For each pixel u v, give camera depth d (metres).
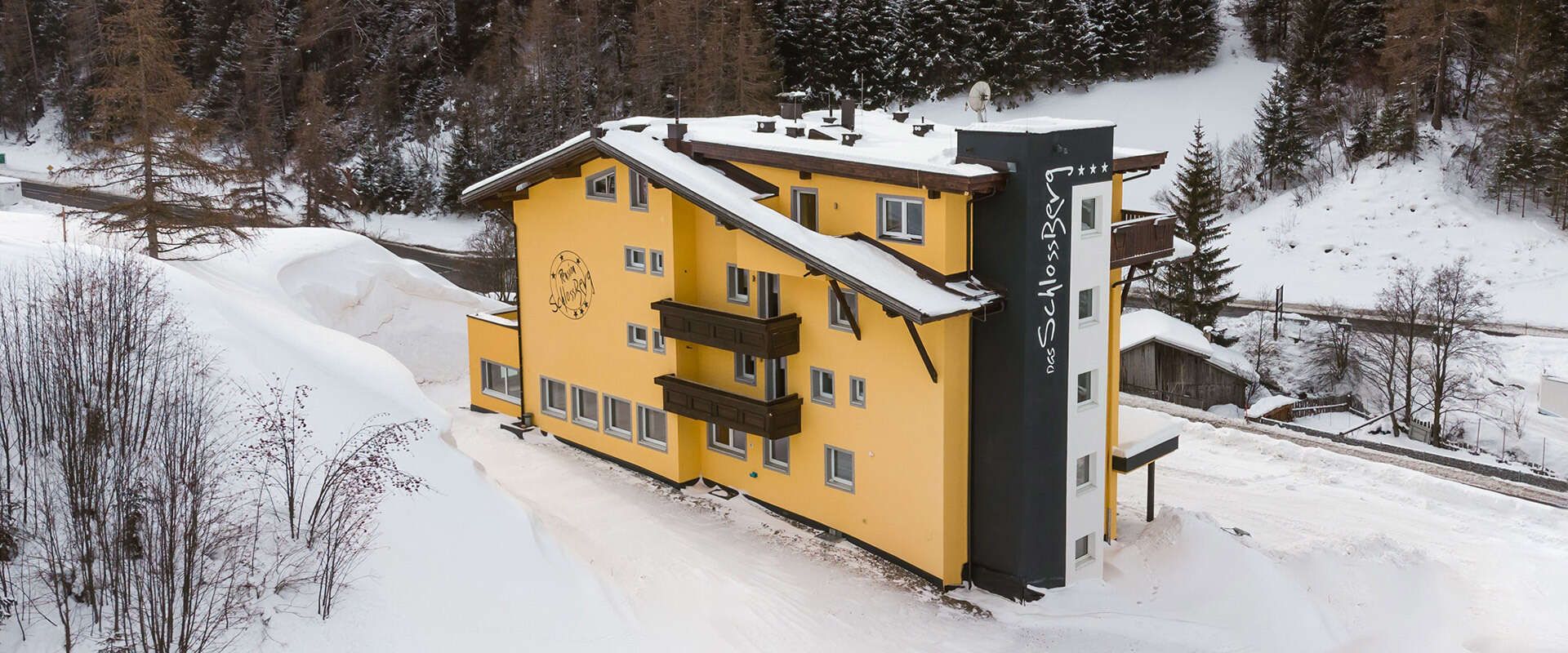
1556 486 38.75
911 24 93.00
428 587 22.19
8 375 21.42
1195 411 47.75
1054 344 27.39
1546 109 72.81
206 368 25.09
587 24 96.19
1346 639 27.73
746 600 27.42
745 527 31.92
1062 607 27.81
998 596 28.47
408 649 20.44
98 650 17.62
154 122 41.97
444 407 43.12
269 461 22.91
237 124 98.94
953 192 25.97
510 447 38.16
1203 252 59.50
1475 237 66.38
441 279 50.78
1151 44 91.38
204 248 44.34
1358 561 31.08
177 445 21.25
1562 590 30.73
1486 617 29.42
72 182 93.00
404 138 98.19
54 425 20.98
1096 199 27.92
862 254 28.00
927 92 93.06
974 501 28.66
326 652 19.50
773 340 30.30
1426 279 62.75
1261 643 26.94
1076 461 28.53
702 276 33.44
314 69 104.38
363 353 32.97
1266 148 77.25
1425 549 33.16
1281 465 39.59
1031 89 91.38
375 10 106.81
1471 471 40.19
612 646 22.98
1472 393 51.19
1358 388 54.25
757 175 31.33
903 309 25.88
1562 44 74.94
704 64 85.94
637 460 35.94
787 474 32.38
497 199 38.44
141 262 29.91
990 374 27.67
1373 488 37.62
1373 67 82.19
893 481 29.33
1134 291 67.12
